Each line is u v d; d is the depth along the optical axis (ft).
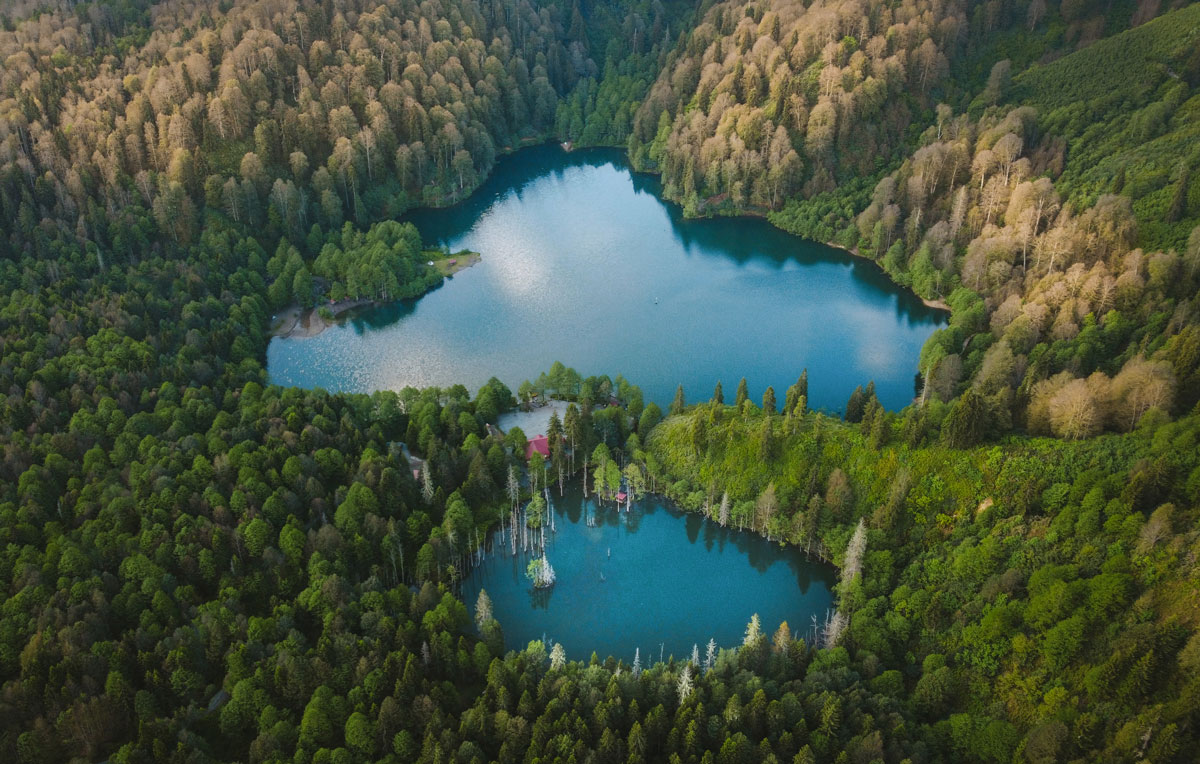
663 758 441.68
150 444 610.24
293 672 454.40
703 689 463.42
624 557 630.33
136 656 465.06
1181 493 498.28
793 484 629.51
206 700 461.78
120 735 437.58
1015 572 498.69
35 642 450.71
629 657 547.90
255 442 625.00
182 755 413.18
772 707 441.27
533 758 416.87
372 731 435.12
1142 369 593.83
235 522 564.71
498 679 465.06
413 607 513.45
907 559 563.07
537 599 594.65
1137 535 483.10
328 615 489.67
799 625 571.69
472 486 635.25
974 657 477.77
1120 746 393.91
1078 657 449.48
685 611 585.22
